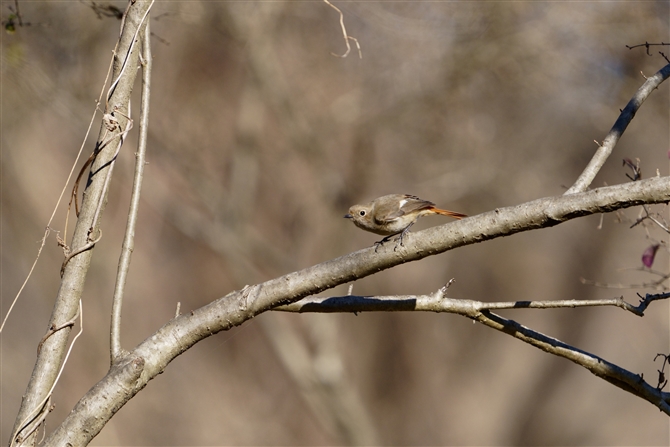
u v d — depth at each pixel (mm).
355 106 16766
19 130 15797
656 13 13625
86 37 14219
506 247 22438
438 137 16828
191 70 16938
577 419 21312
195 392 20109
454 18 14703
